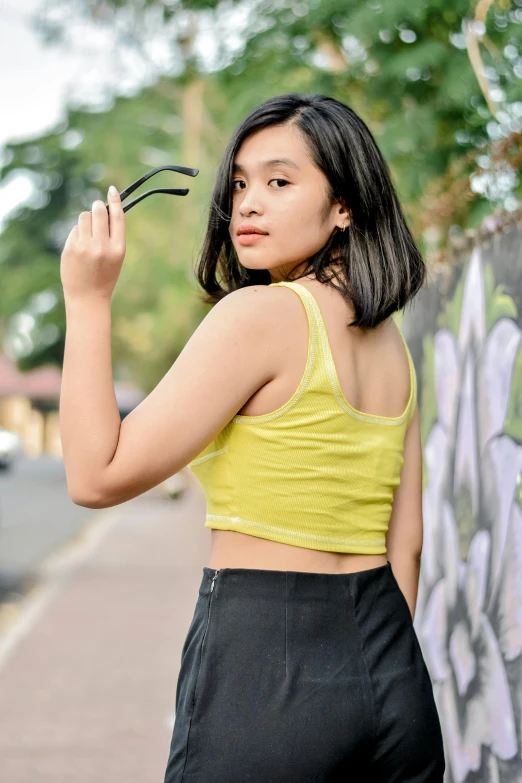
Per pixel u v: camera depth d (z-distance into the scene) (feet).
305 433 5.54
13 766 14.29
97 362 5.38
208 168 43.29
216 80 20.98
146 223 58.08
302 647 5.40
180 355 5.46
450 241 11.22
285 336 5.53
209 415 5.34
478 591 9.43
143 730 16.07
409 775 5.57
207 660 5.41
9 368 196.34
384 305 5.87
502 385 9.04
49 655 21.31
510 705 8.16
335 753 5.30
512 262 8.91
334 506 5.64
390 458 5.94
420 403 12.81
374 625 5.66
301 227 5.90
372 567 5.86
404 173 15.90
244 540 5.61
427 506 12.07
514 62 14.47
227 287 6.64
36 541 44.45
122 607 27.30
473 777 9.28
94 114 52.21
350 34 15.57
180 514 61.72
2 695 18.10
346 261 5.96
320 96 6.10
